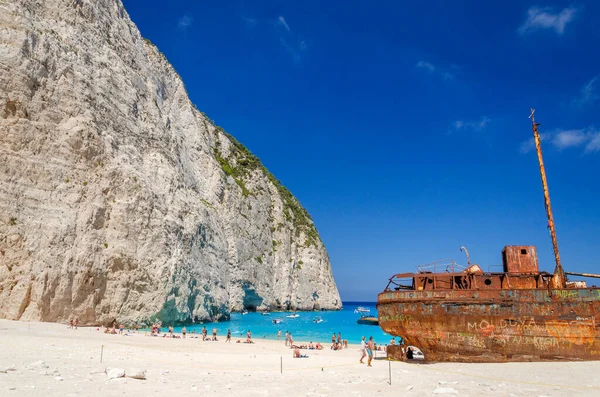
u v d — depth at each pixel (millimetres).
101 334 33906
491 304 21953
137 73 60438
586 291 21062
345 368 20812
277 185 124125
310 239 117688
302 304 106250
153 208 49938
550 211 24688
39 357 17188
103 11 56469
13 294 35406
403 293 23875
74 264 39531
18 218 37250
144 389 11812
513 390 14047
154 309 46062
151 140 57594
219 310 65312
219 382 14492
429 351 23109
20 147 39219
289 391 12906
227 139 105250
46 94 42250
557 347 21016
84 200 42719
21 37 41094
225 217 83562
